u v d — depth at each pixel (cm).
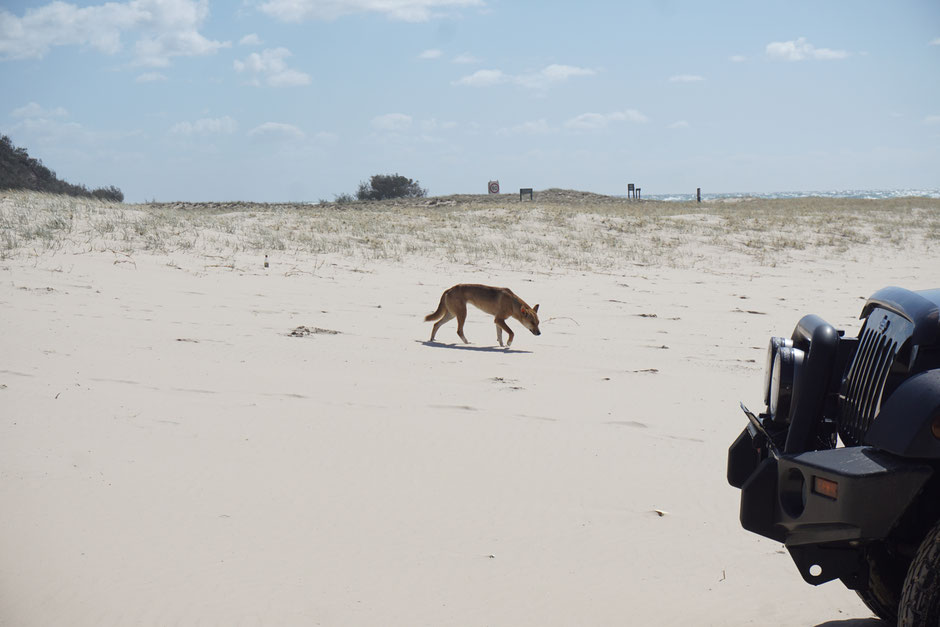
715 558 479
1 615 373
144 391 777
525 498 566
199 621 381
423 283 1891
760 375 1052
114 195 4741
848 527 317
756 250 2852
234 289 1571
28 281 1384
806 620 402
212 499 530
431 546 481
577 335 1356
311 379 888
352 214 3145
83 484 532
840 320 1576
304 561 451
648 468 640
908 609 299
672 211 3941
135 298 1355
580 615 402
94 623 375
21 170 4416
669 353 1201
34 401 703
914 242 3164
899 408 321
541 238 2836
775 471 374
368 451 650
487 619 396
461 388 895
